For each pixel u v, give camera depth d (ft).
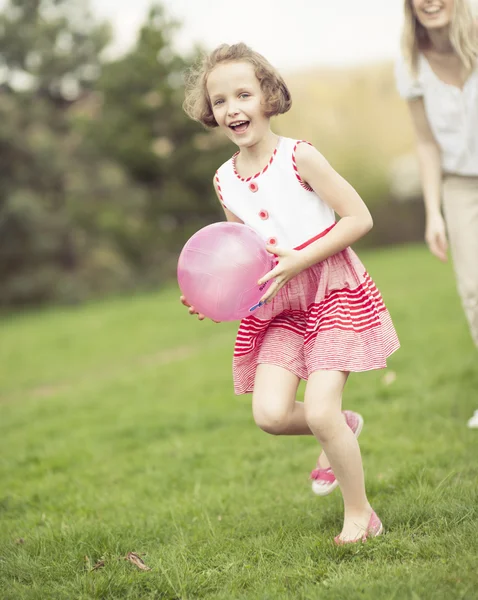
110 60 75.77
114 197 74.02
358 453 8.60
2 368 34.42
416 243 82.33
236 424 18.11
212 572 8.42
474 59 12.20
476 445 12.64
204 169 72.33
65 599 8.07
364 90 91.71
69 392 26.81
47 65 76.48
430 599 6.81
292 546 8.92
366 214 8.87
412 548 8.17
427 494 9.81
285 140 9.05
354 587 7.22
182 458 15.47
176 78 73.20
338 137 87.61
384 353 8.77
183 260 9.01
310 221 8.98
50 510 12.48
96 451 17.17
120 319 46.14
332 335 8.66
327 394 8.41
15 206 68.28
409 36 12.63
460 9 11.97
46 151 71.00
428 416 15.25
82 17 78.38
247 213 9.27
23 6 77.56
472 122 12.64
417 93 13.01
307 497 11.50
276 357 9.02
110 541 9.72
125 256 74.02
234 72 8.85
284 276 8.61
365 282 8.94
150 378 26.91
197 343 35.45
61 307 66.54
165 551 9.29
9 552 9.78
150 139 72.28
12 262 71.72
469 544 7.97
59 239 72.18
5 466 16.48
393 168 84.64
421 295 36.99
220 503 11.59
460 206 13.21
